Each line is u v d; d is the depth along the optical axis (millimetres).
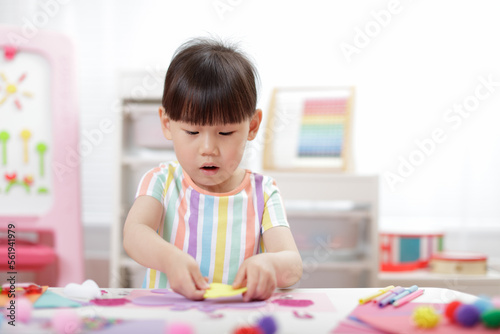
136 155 2057
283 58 2322
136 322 511
